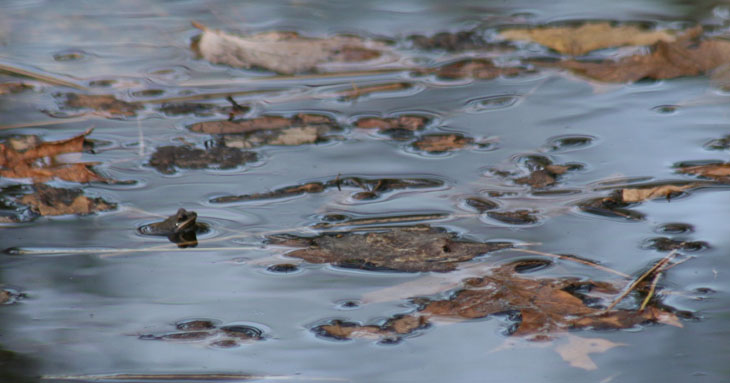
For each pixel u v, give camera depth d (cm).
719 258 734
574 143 1036
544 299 675
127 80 1291
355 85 1269
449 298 682
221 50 1411
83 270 738
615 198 877
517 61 1358
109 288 705
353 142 1061
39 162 995
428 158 1006
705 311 650
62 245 787
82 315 662
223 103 1202
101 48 1437
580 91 1223
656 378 567
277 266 744
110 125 1120
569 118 1120
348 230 816
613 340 616
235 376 579
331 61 1373
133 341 626
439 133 1085
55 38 1485
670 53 1354
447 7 1670
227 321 653
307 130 1100
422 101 1199
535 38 1454
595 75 1284
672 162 965
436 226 821
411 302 678
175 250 778
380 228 819
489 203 877
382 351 610
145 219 848
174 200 895
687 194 877
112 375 580
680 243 767
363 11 1650
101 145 1053
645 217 828
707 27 1480
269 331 638
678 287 688
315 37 1487
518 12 1617
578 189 905
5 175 956
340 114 1157
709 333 618
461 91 1236
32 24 1564
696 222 810
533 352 604
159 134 1091
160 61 1378
